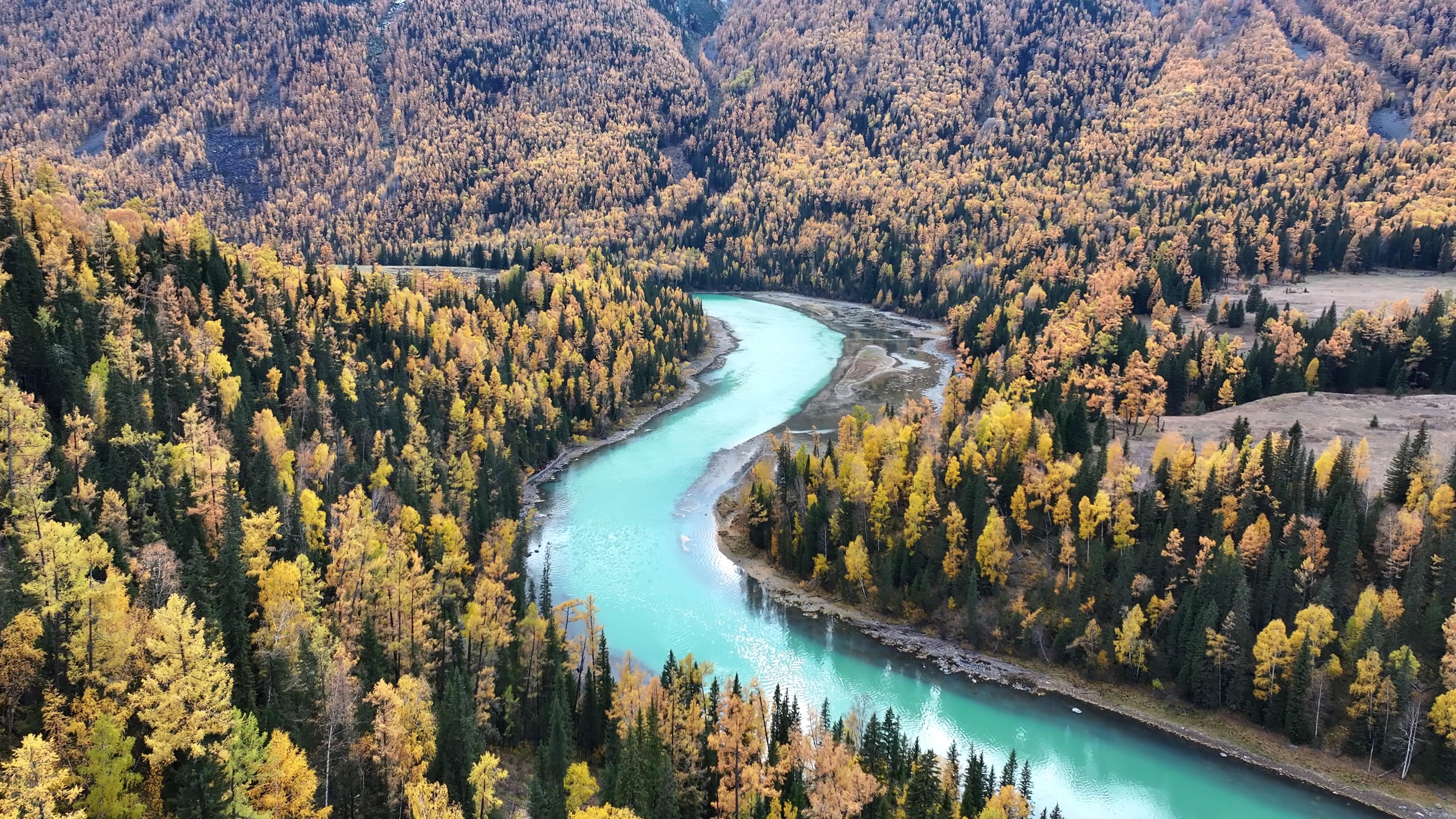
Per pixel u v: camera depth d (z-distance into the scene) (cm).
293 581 6988
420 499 10775
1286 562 8875
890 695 8931
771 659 9525
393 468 11438
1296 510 9681
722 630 10106
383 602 7544
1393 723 7738
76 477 7219
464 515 11038
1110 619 9381
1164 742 8256
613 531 12638
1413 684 7744
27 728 4684
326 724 5650
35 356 8369
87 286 10675
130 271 12075
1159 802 7494
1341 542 9131
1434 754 7544
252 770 4703
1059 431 11844
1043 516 10919
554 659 8006
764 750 7131
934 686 9119
